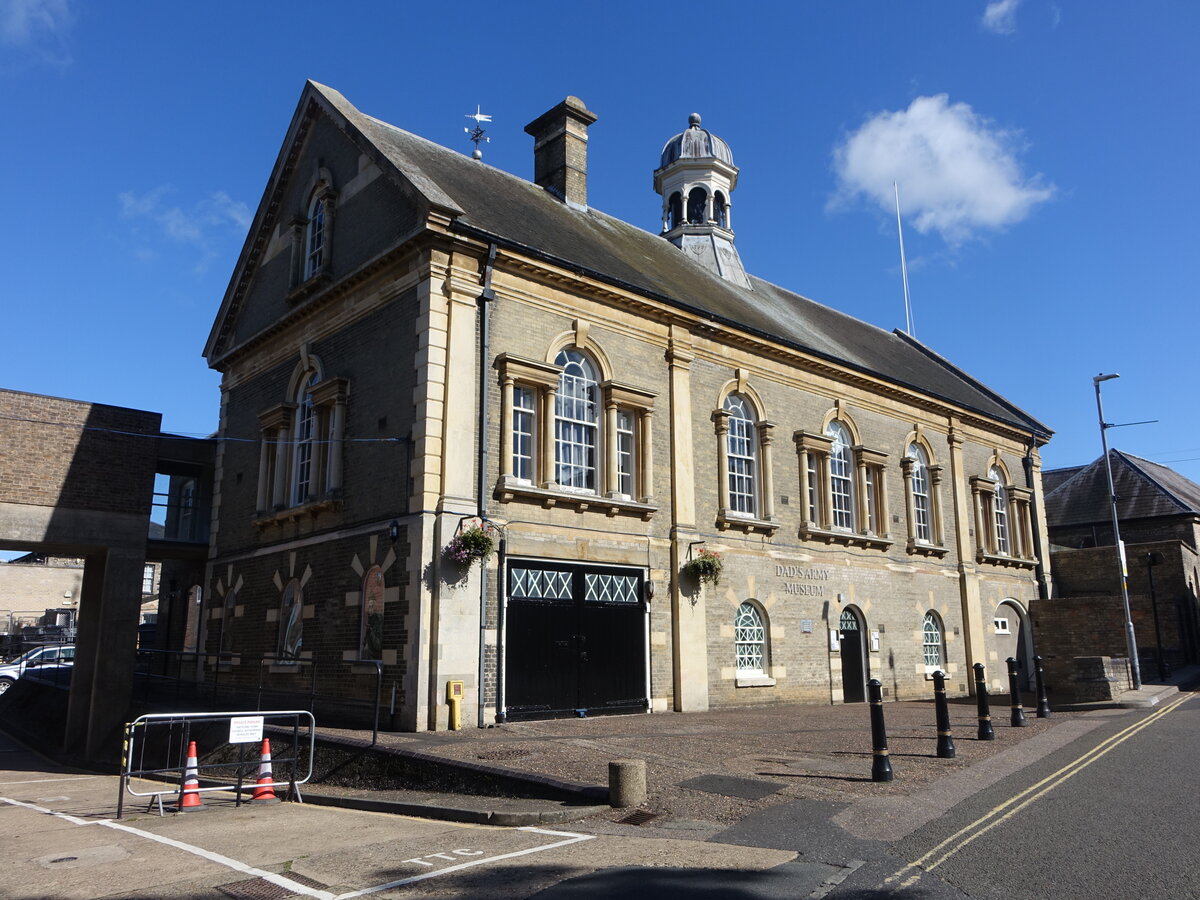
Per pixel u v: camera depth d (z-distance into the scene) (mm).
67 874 7441
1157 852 7000
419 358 15555
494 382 16141
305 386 19453
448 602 14656
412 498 15078
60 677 28141
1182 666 29781
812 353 22266
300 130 20875
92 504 20750
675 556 18406
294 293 19609
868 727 14812
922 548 24688
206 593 21844
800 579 21188
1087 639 26047
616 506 17422
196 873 7285
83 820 10766
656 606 17938
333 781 12180
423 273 15859
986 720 13188
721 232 28406
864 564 23016
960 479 26953
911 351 33844
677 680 17938
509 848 7609
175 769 11250
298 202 21016
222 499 22047
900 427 25281
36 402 20422
